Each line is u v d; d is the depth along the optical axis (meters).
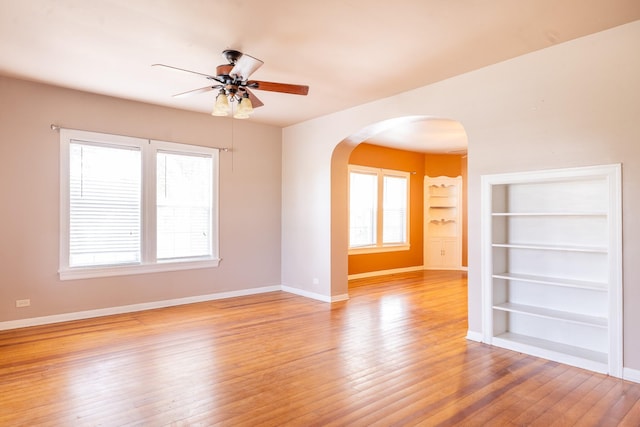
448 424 2.35
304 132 6.01
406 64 3.71
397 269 8.36
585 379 2.98
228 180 5.85
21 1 2.61
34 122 4.33
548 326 3.68
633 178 2.94
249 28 3.01
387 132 6.64
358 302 5.58
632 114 2.94
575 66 3.21
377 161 7.96
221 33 3.09
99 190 4.76
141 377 3.00
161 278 5.24
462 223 8.80
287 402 2.61
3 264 4.18
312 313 4.95
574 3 2.65
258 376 3.03
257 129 6.16
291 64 3.71
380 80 4.13
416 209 8.80
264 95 4.65
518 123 3.54
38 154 4.36
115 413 2.46
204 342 3.82
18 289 4.26
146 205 5.07
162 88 4.47
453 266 8.91
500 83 3.67
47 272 4.42
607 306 3.16
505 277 3.69
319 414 2.46
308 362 3.32
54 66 3.81
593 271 3.42
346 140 5.41
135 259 5.02
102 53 3.49
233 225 5.91
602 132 3.08
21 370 3.12
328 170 5.60
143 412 2.48
